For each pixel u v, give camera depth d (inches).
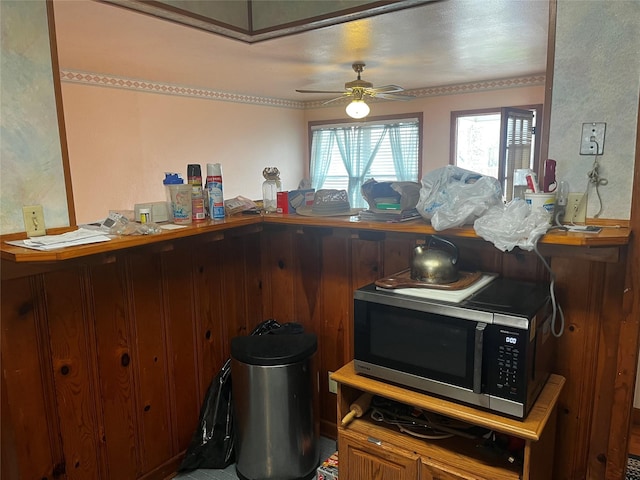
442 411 55.3
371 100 254.4
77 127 177.5
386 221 67.1
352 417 66.2
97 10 100.7
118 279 69.6
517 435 50.7
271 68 173.9
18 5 55.5
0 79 54.3
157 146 206.2
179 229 64.9
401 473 60.2
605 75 57.2
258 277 93.4
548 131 62.0
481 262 68.7
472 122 232.2
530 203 57.5
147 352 75.0
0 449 58.8
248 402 75.4
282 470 77.4
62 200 61.6
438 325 56.0
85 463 67.6
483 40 133.3
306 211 79.5
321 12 94.7
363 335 62.7
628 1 55.0
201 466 82.0
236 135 244.1
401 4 89.0
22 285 57.8
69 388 64.5
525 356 50.6
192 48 140.2
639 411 95.7
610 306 60.2
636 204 56.0
